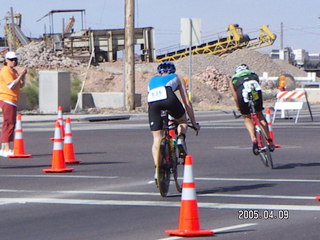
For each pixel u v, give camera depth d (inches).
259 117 886.4
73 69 3420.3
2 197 681.6
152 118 669.9
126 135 1386.6
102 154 1060.5
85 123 1776.6
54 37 4537.4
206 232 504.7
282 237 498.6
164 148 657.6
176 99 667.4
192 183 506.9
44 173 858.1
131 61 2188.7
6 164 946.7
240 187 727.1
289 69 5113.2
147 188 732.7
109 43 4463.6
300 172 843.4
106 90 3100.4
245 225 539.2
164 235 508.1
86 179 803.4
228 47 4940.9
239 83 877.2
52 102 2151.8
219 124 1670.8
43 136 1385.3
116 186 748.0
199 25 1940.2
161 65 675.4
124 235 509.7
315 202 633.6
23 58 3695.9
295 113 2144.4
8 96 1018.7
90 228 535.2
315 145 1159.6
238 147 1138.0
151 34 4505.4
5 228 538.9
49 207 627.2
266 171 854.5
